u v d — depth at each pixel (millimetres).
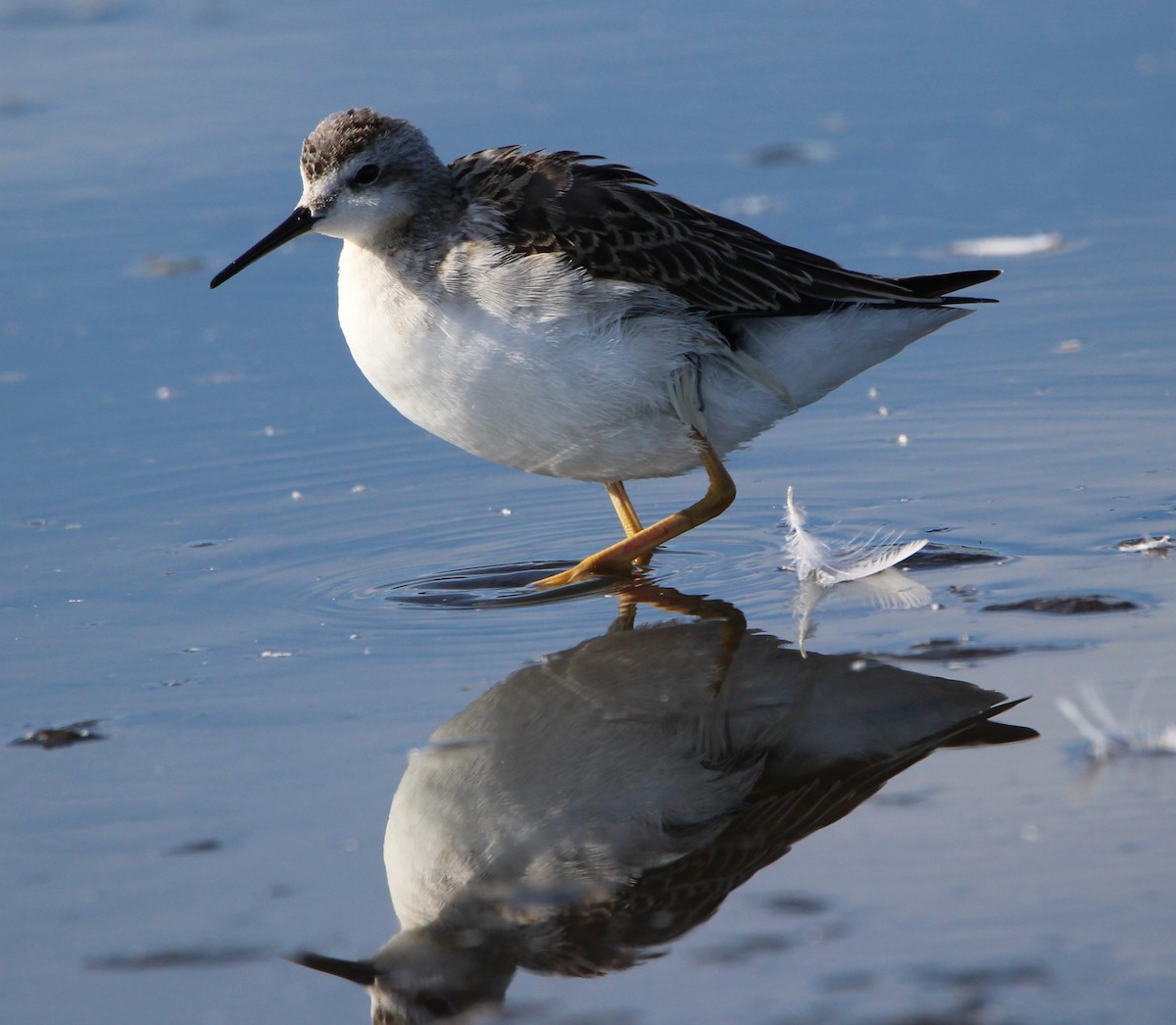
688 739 7738
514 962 5938
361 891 6449
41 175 18969
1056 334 13852
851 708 7941
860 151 18656
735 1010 5465
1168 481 10773
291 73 21812
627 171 10391
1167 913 5816
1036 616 8789
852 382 13328
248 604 9742
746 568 10094
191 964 5969
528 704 8203
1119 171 17641
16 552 10633
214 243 17094
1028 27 22797
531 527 11070
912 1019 5305
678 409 9812
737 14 24031
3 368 14234
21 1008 5711
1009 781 6980
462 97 20359
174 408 13375
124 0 25719
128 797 7285
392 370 9938
